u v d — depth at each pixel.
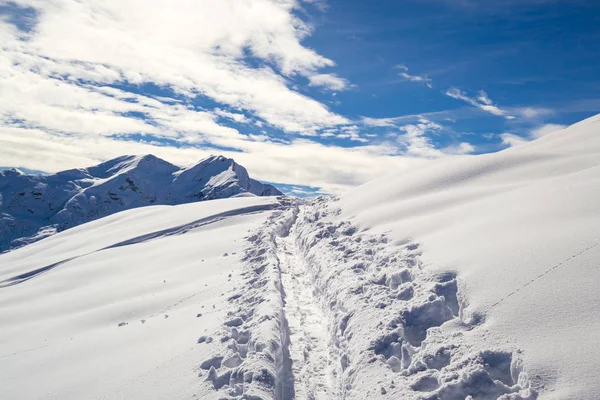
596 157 15.89
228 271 17.84
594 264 7.92
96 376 10.60
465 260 9.89
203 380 9.23
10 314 17.62
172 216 33.16
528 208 11.64
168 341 11.95
